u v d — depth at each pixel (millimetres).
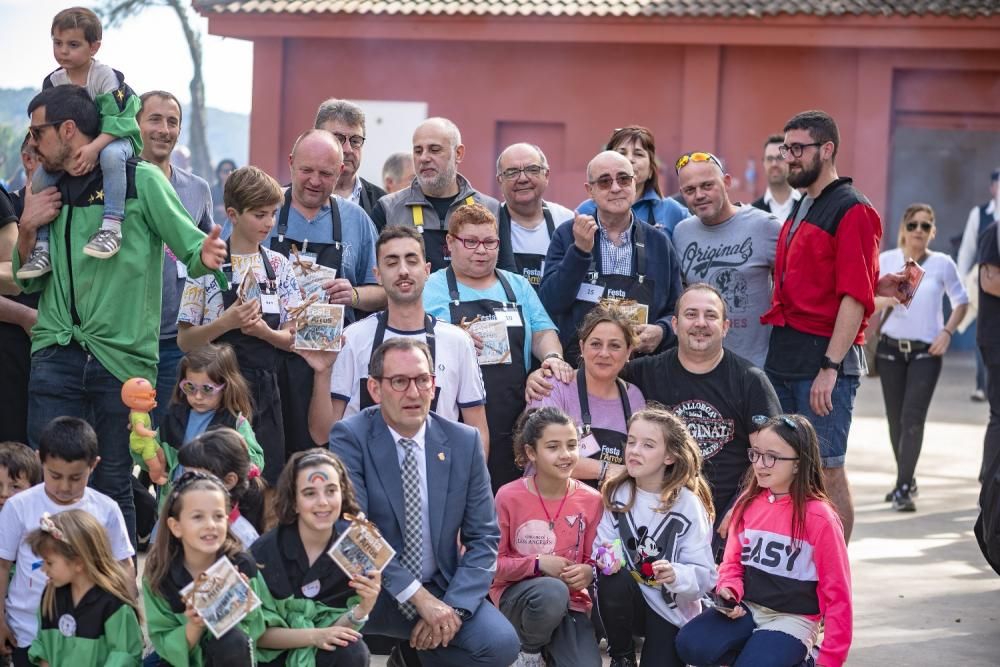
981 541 6539
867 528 8836
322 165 6293
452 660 5188
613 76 22391
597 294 6672
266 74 23016
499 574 5531
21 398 6539
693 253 7090
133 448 5570
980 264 8234
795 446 5277
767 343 6988
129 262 5668
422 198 7172
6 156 15727
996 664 6027
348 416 5727
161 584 4695
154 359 5836
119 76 6043
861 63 21578
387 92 23031
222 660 4586
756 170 22062
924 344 9438
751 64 21984
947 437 12781
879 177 21688
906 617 6742
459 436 5352
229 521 5203
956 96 21750
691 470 5492
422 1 22359
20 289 5969
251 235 5941
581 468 5992
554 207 7430
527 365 6422
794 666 5152
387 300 6473
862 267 6559
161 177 5723
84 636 4801
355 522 4770
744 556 5371
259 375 5953
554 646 5465
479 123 22875
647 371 6234
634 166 7828
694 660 5246
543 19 21812
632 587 5461
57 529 4750
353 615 4805
